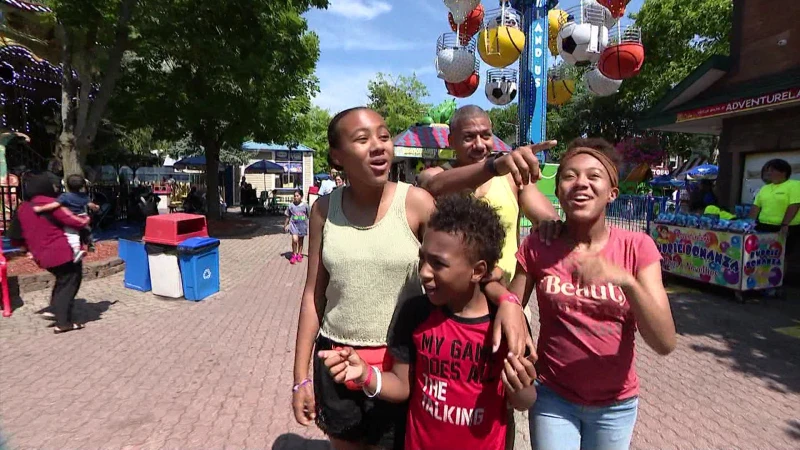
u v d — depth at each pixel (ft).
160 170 110.11
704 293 25.34
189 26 39.47
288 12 45.19
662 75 67.92
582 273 6.02
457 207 5.50
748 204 30.19
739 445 11.23
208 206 58.65
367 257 6.32
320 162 148.77
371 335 6.44
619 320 6.00
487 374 5.69
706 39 65.26
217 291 26.13
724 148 31.55
